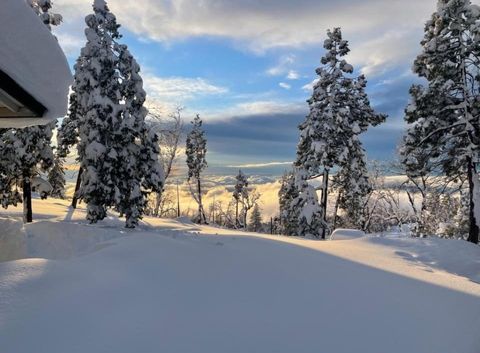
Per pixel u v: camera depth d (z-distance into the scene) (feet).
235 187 226.58
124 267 24.50
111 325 16.44
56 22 74.18
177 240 36.50
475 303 25.77
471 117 61.87
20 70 19.61
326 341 17.74
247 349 16.16
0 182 73.15
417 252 46.06
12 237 40.06
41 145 71.26
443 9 62.80
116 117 69.10
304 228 93.56
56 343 14.58
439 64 63.67
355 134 94.89
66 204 137.80
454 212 89.15
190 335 16.72
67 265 22.89
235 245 40.32
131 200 71.00
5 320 15.48
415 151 68.49
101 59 68.80
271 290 24.47
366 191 108.58
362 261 38.01
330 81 92.99
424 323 21.17
